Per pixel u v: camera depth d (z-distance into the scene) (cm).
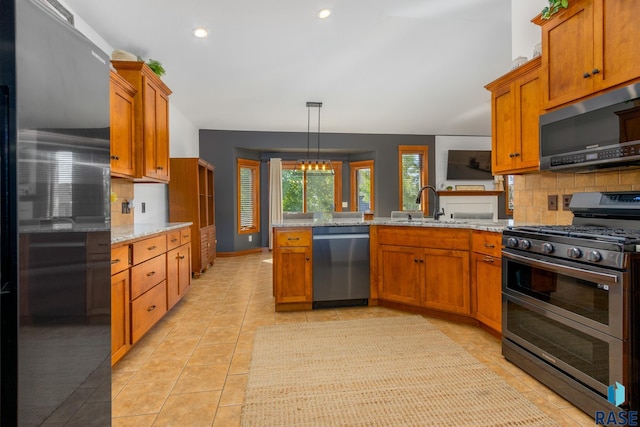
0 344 83
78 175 109
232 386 185
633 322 141
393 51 359
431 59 380
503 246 215
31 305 88
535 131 233
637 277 141
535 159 233
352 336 251
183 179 475
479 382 186
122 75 279
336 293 315
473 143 754
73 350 106
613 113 168
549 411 160
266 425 152
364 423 152
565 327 169
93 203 117
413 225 295
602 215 204
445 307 279
